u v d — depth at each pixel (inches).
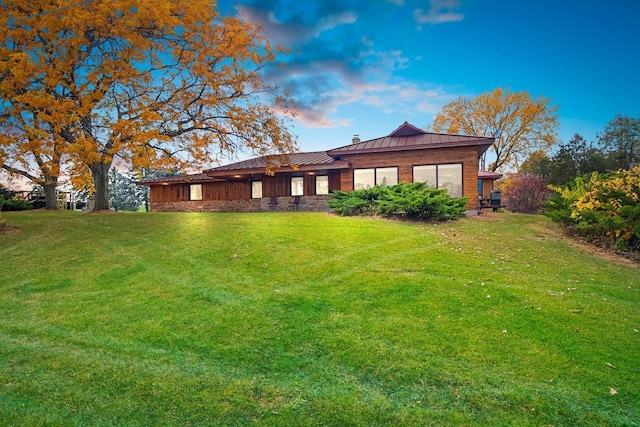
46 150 369.1
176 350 145.6
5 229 419.8
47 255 305.4
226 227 432.1
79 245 340.2
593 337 154.6
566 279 251.1
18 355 140.8
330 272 247.1
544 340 150.8
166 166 490.0
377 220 497.0
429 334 155.3
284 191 805.9
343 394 116.0
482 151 705.0
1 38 368.2
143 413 106.5
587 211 379.9
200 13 488.4
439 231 415.5
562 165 968.9
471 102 1369.3
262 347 147.0
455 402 111.9
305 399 113.3
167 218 540.1
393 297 198.4
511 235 414.3
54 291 220.7
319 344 148.3
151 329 164.6
